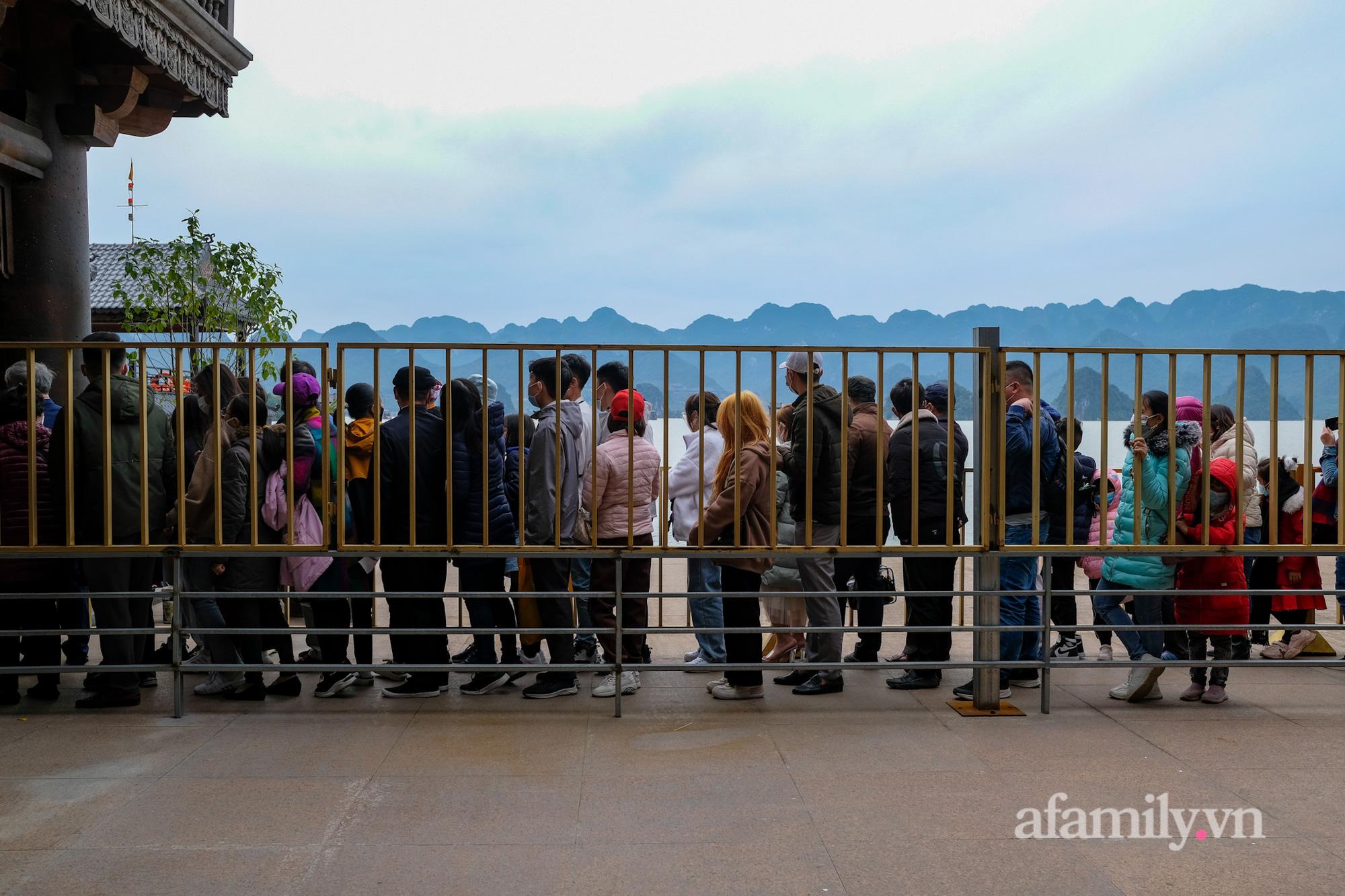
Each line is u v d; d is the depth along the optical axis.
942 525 5.27
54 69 6.67
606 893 2.99
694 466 5.63
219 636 5.08
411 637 5.10
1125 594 4.71
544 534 4.82
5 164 6.28
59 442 4.79
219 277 10.39
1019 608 5.23
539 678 5.09
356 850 3.27
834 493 5.14
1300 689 5.29
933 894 2.99
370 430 5.07
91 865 3.16
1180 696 5.11
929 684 5.27
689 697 5.09
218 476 4.58
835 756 4.18
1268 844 3.33
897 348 4.64
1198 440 4.96
